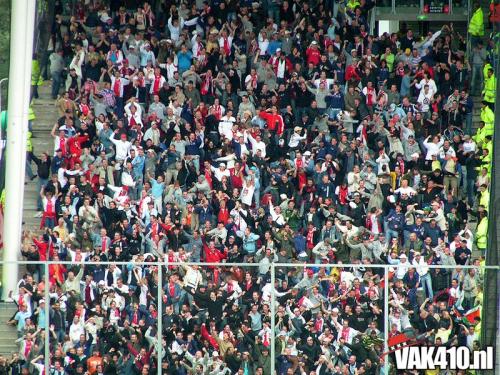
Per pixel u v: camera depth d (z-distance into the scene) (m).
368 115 140.50
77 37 144.12
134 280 106.38
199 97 140.88
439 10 157.25
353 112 139.75
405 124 137.75
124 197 129.88
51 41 141.38
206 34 148.62
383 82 143.50
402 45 149.25
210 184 132.00
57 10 145.62
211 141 136.50
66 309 106.31
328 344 106.12
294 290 106.31
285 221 128.50
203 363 106.00
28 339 106.31
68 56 142.25
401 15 157.38
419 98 141.50
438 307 106.56
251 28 147.88
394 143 136.38
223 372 105.94
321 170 132.50
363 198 131.12
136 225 124.62
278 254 124.75
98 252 122.88
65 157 132.38
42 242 122.12
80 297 106.38
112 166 131.50
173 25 148.00
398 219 127.00
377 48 147.25
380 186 131.25
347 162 134.00
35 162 131.00
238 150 135.38
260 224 127.44
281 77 143.50
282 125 137.75
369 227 128.75
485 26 148.75
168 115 137.12
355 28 148.25
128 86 140.50
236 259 123.94
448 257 122.56
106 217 126.56
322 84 140.75
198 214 128.25
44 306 106.31
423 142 136.62
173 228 124.75
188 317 106.31
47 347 106.12
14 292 107.19
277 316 106.12
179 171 132.38
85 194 128.88
